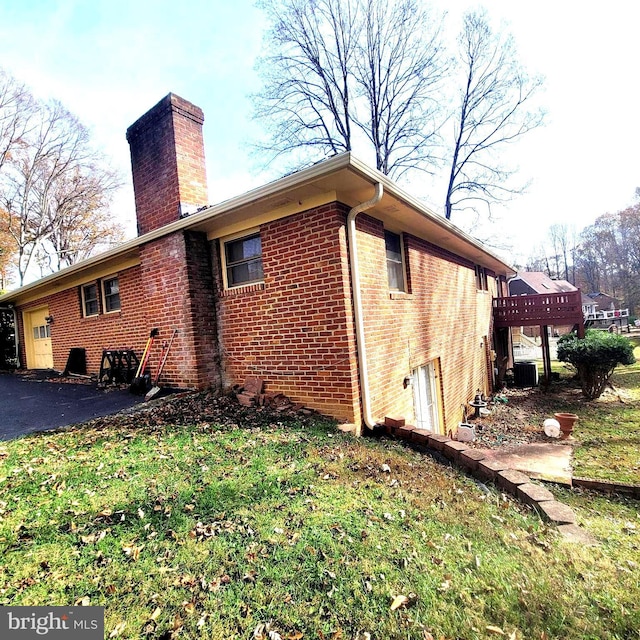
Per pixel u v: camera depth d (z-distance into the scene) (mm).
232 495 3057
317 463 3693
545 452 6195
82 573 2193
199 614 1964
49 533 2527
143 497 2996
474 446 6977
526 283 33531
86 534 2537
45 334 10969
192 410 5176
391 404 5746
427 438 4555
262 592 2113
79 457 3752
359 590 2162
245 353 5863
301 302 5125
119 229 25156
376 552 2479
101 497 2988
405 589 2186
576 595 2225
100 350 8547
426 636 1900
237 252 6043
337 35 16984
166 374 6449
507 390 13031
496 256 11000
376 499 3152
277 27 15492
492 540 2740
